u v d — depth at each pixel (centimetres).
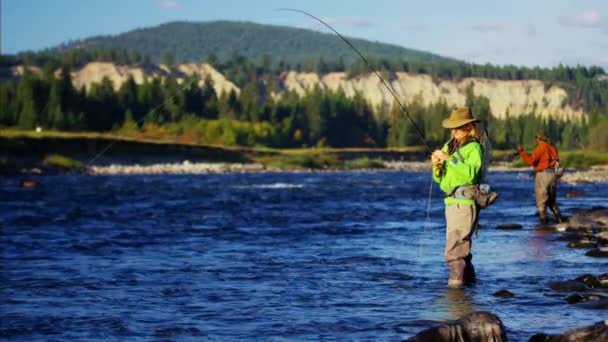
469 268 1514
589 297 1295
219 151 18300
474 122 1505
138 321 1177
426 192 6506
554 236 2386
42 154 15138
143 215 3691
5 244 2309
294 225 3034
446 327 997
